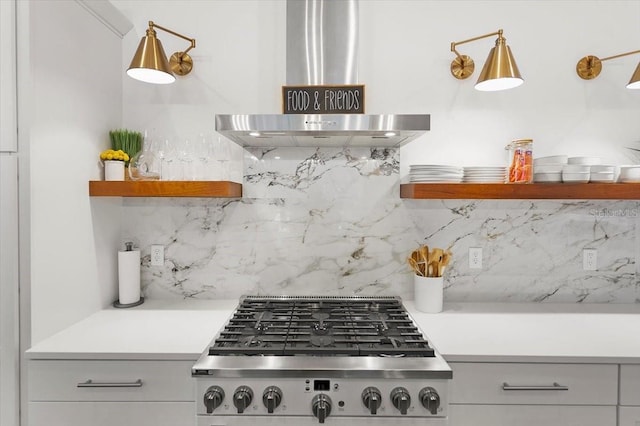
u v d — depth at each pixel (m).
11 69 1.34
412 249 2.00
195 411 1.33
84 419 1.36
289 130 1.48
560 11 1.96
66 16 1.55
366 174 2.00
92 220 1.74
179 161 1.82
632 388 1.33
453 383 1.34
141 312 1.80
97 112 1.77
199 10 1.99
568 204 1.97
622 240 1.97
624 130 1.96
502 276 2.00
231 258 2.02
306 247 2.01
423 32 1.97
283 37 1.99
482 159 1.98
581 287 1.99
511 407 1.34
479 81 1.58
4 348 1.35
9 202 1.34
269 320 1.62
